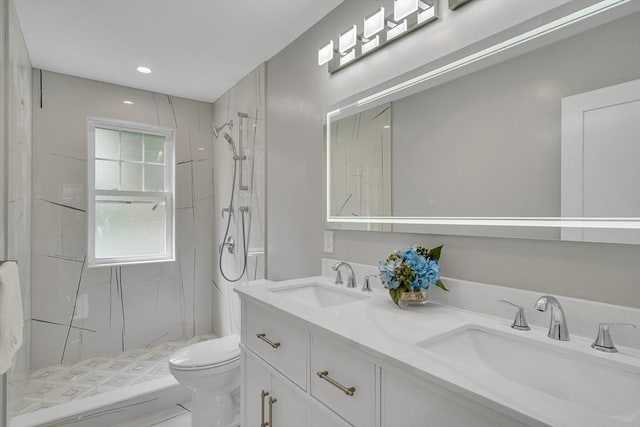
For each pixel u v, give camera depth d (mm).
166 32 2045
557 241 975
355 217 1639
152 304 2998
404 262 1202
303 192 2006
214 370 1797
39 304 2514
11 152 1684
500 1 1100
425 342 903
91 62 2439
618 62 867
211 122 3311
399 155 1435
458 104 1222
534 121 1023
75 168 2676
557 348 856
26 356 2244
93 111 2742
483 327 1009
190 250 3193
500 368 951
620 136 860
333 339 978
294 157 2090
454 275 1236
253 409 1449
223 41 2135
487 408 630
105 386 2244
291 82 2125
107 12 1838
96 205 2826
